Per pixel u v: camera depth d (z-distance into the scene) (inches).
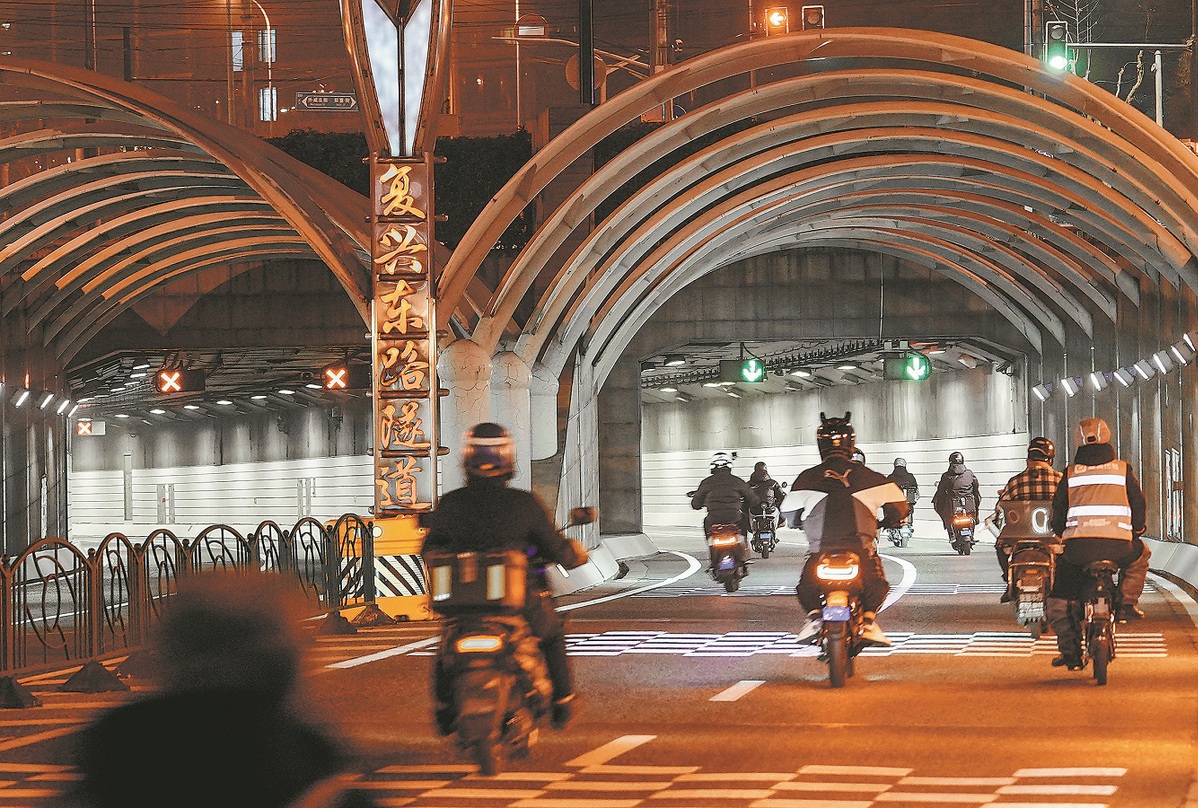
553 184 2076.8
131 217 1993.1
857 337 2410.2
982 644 957.8
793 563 2010.3
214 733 180.7
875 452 3110.2
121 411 4040.4
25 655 1035.9
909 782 516.7
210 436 4035.4
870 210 2137.1
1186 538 1647.4
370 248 1317.7
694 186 1829.5
